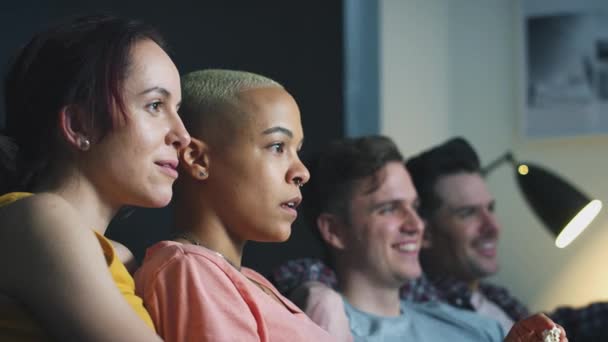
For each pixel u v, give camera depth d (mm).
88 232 1284
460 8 3613
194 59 3188
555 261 3520
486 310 2811
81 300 1227
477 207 2898
